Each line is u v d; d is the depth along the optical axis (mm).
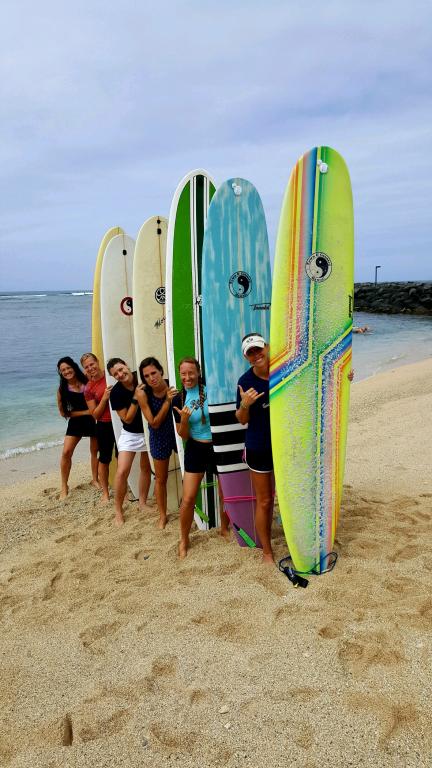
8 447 8297
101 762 2209
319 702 2385
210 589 3373
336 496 3598
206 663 2713
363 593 3152
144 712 2436
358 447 6613
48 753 2279
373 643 2699
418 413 8250
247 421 3496
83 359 5176
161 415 4293
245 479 3918
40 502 5570
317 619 2943
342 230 3566
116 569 3834
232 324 4023
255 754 2172
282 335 3412
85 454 7820
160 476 4457
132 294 5422
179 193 4387
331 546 3535
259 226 4145
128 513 4980
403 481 5258
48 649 2973
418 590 3154
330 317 3559
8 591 3654
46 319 38219
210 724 2334
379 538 3855
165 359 5176
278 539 4016
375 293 46312
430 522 4164
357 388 11562
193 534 4297
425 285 45250
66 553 4195
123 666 2771
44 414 10578
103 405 5082
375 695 2385
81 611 3322
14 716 2504
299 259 3445
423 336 25203
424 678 2467
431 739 2156
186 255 4449
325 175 3488
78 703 2549
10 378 14445
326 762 2105
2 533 4805
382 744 2152
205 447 3859
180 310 4461
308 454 3502
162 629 3031
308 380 3496
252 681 2557
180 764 2164
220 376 3920
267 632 2891
